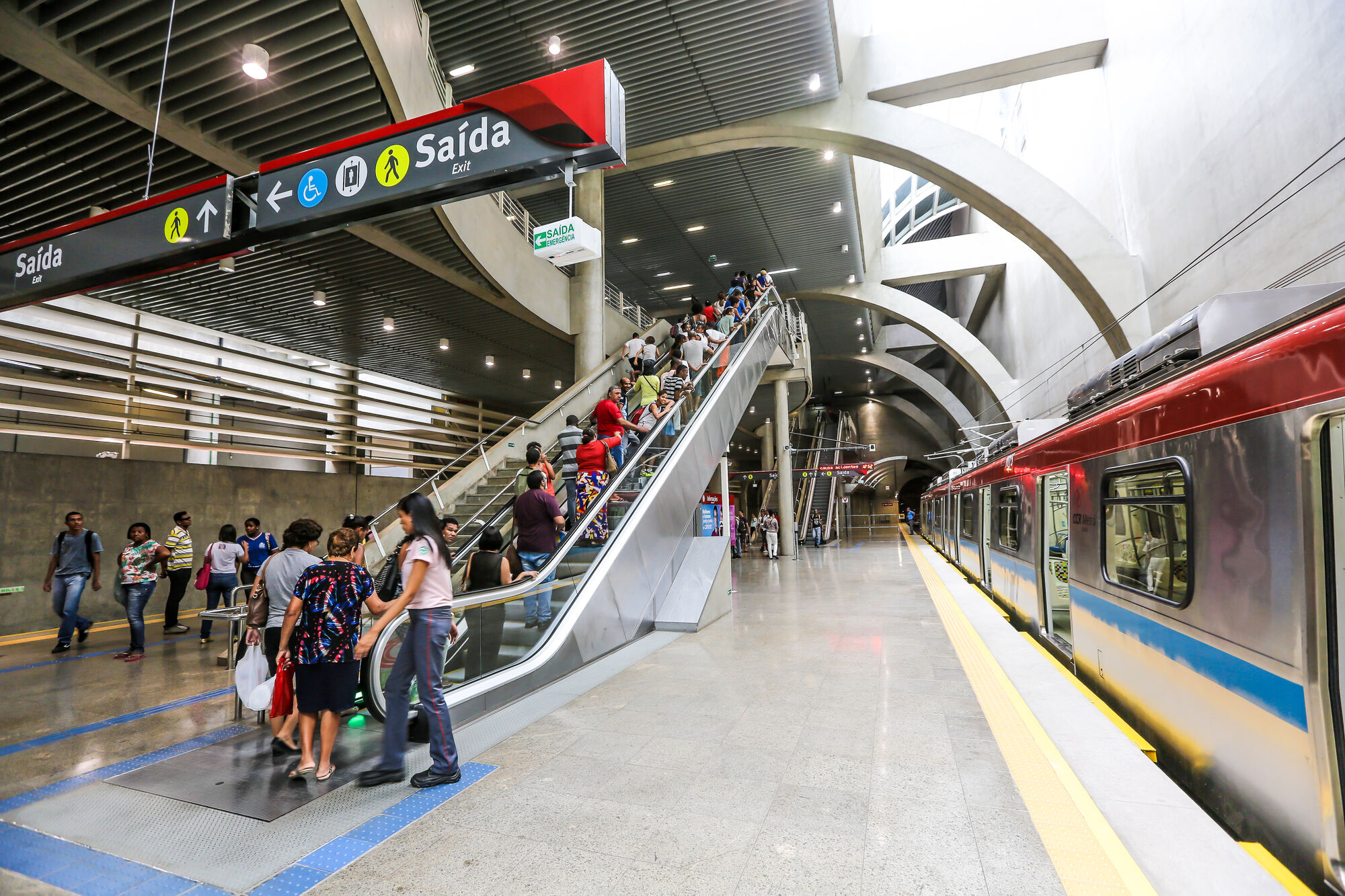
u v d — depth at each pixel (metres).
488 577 4.82
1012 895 2.17
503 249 11.44
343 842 2.65
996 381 24.23
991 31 14.23
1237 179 9.95
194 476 10.09
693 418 9.20
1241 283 9.88
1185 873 2.24
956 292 35.69
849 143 14.44
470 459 20.66
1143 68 12.99
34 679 5.59
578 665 5.46
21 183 7.86
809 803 2.91
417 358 16.53
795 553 18.75
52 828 2.81
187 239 3.49
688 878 2.34
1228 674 2.96
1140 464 3.92
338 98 7.12
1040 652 5.51
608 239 19.14
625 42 10.71
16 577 7.93
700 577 7.90
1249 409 2.85
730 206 17.28
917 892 2.21
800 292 25.16
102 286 3.90
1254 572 2.77
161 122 6.92
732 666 5.51
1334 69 7.78
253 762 3.55
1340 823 2.31
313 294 11.71
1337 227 7.79
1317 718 2.38
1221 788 3.03
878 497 48.91
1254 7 9.38
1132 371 5.24
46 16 5.58
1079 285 14.28
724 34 10.76
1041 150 20.88
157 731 4.16
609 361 13.77
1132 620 4.02
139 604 6.46
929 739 3.65
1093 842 2.47
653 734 3.86
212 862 2.52
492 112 2.93
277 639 3.97
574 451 7.68
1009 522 8.37
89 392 10.52
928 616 7.99
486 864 2.46
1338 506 2.43
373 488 13.29
